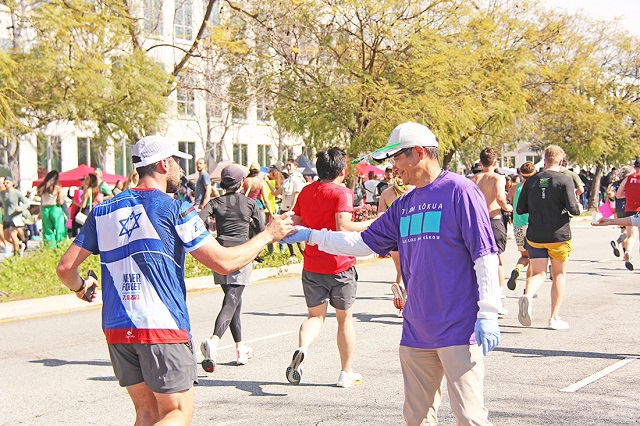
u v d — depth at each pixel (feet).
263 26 74.74
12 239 61.16
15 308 36.27
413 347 12.57
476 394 12.09
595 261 54.13
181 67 70.28
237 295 23.22
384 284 44.57
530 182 27.99
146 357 12.07
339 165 20.56
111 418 18.98
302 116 81.05
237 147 154.10
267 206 52.37
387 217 13.41
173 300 12.25
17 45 57.72
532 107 128.67
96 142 66.18
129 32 64.85
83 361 25.98
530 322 27.14
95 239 12.57
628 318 30.99
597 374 21.74
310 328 20.07
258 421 18.07
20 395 21.43
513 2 111.14
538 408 18.43
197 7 99.35
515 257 60.03
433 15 82.28
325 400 19.80
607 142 134.62
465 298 12.21
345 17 77.92
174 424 11.93
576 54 128.77
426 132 12.87
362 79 79.97
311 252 20.44
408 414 12.89
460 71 85.40
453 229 12.23
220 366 24.36
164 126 66.03
